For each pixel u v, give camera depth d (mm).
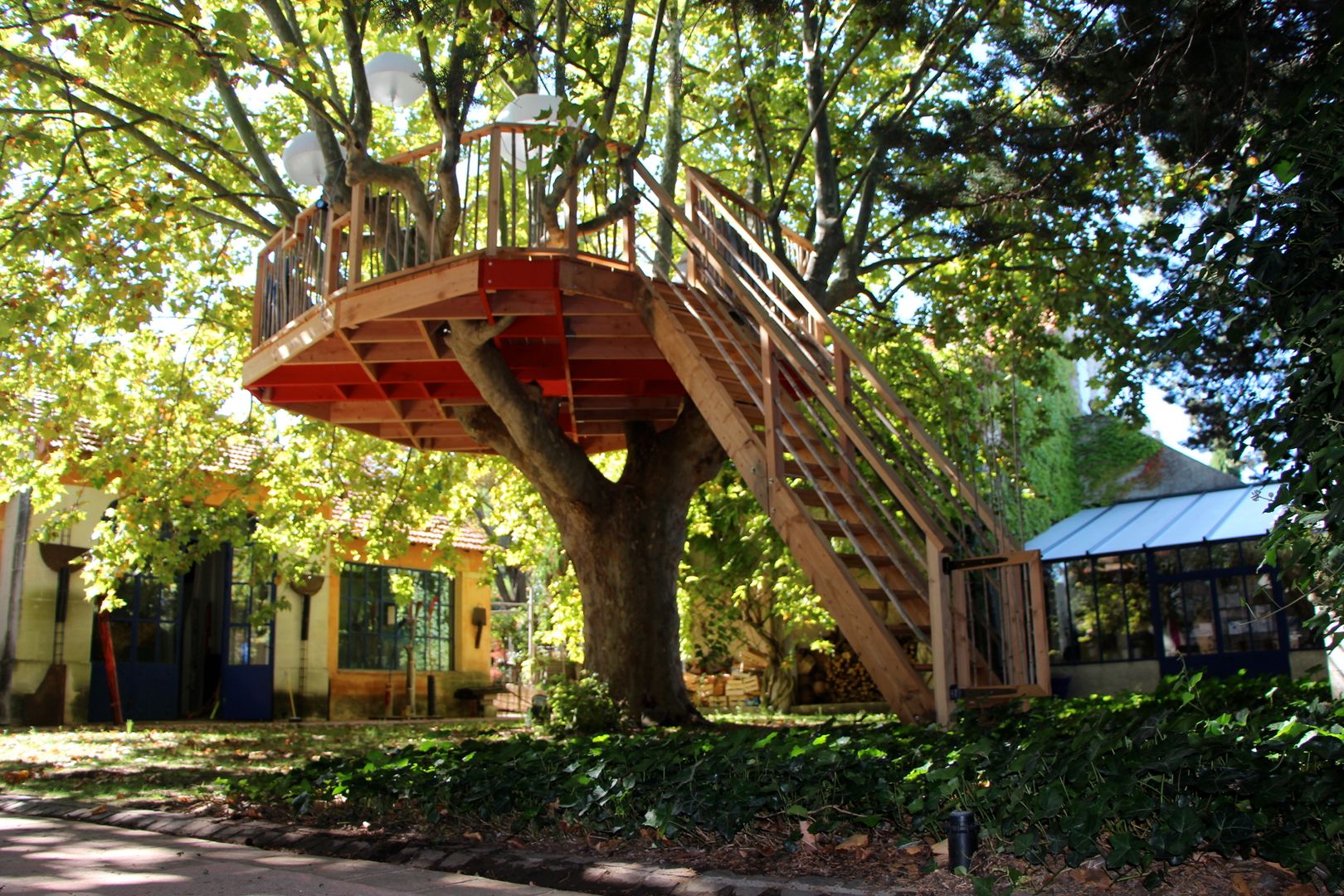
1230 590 16297
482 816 4996
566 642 16922
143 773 8023
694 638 20250
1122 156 10664
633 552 11141
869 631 7305
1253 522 16516
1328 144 4180
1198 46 8227
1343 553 3779
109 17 7156
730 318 9828
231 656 18078
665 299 9617
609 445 14484
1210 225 4465
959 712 6359
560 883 4008
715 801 4434
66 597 15859
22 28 7594
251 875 4207
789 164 14148
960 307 13875
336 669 19422
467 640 22047
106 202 10695
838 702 20844
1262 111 7922
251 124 11438
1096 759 3912
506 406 9977
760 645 20594
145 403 13406
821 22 11438
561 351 10477
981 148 10242
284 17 10203
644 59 14141
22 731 13758
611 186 9891
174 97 11984
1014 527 9312
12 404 12414
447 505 14891
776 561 17312
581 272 8852
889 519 8469
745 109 13422
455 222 8500
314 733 13234
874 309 15242
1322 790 3307
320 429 14000
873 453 7395
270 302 10602
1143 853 3314
